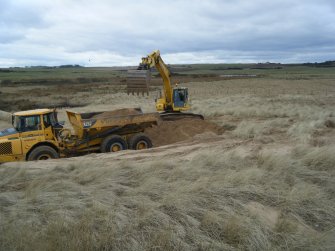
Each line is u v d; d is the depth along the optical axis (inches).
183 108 860.6
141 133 593.6
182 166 360.5
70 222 239.0
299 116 856.3
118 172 356.8
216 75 4375.0
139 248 211.6
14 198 294.5
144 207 259.0
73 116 561.3
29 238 216.7
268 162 360.2
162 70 815.7
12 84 3257.9
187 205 263.1
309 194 280.5
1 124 994.7
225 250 212.8
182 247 213.8
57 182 327.0
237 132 637.9
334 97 1550.2
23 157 504.4
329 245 217.9
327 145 450.3
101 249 213.8
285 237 225.8
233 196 283.9
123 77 4569.4
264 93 1935.3
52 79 4065.0
